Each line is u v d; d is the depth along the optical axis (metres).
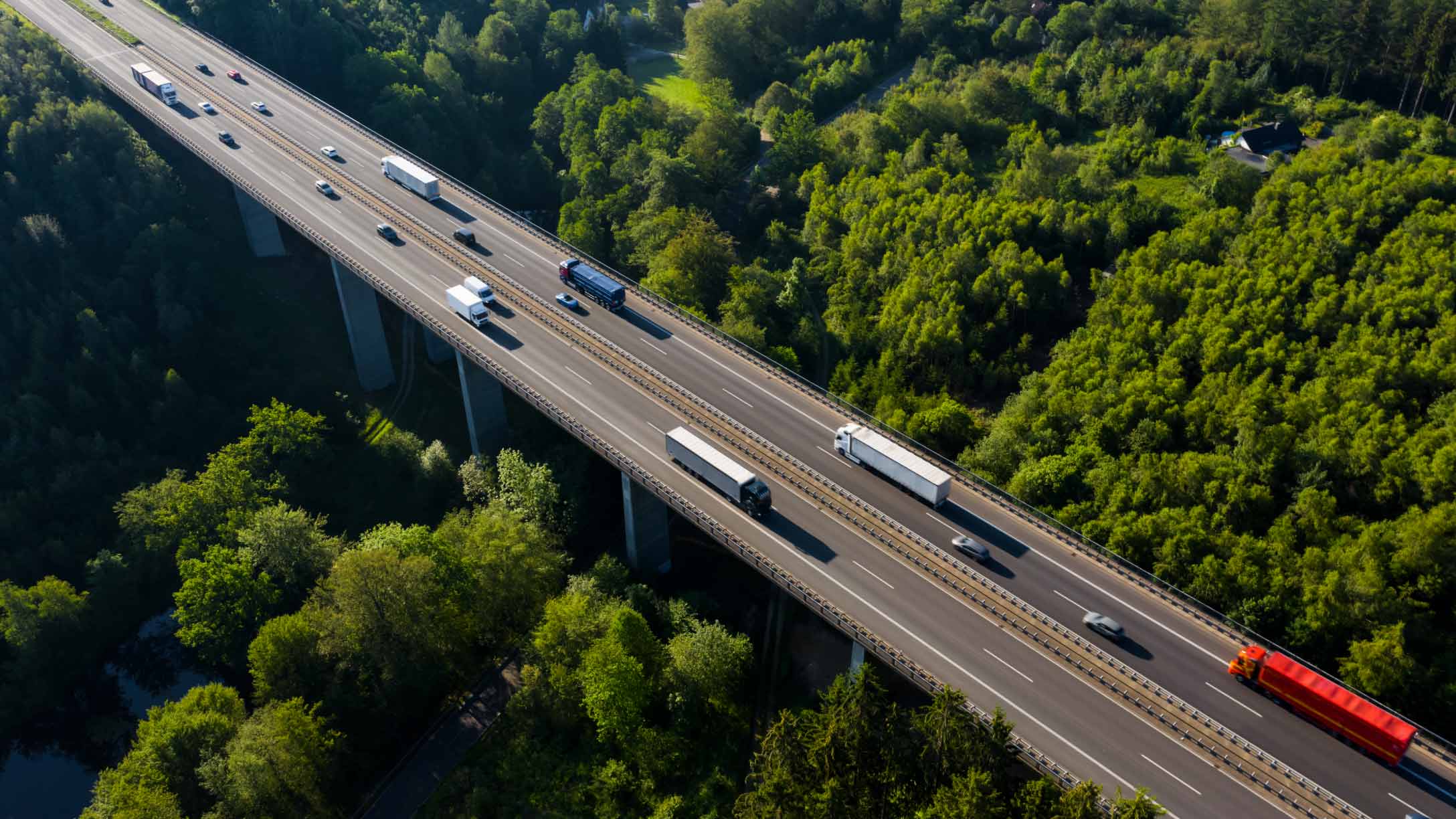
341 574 114.75
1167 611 103.50
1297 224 164.12
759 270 178.75
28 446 152.62
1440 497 118.75
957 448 145.50
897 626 102.12
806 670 123.44
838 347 171.75
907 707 113.56
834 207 197.75
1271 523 123.25
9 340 161.38
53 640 135.25
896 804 84.25
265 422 153.25
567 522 140.50
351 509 156.75
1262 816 83.94
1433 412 130.62
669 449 122.88
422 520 154.88
